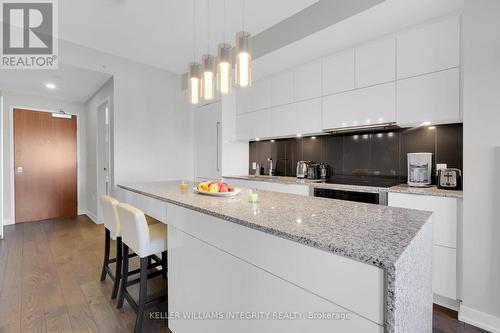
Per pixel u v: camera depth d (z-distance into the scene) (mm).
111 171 3578
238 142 3996
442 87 1954
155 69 3896
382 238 784
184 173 4293
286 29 2498
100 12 2438
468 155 1667
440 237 1815
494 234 1581
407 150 2480
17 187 4348
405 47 2148
